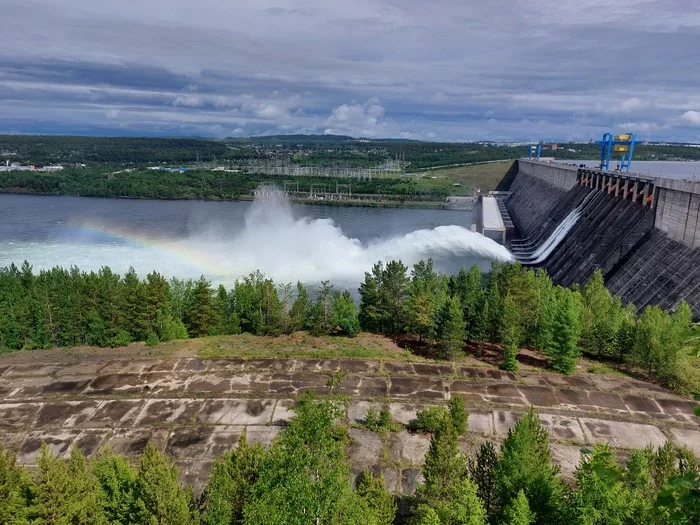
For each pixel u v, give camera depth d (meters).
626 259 75.25
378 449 39.44
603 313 59.75
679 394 48.28
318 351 57.72
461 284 75.31
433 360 55.94
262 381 50.25
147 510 24.08
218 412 44.53
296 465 20.67
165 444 40.03
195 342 61.00
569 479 35.53
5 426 42.28
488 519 25.56
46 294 62.31
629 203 83.44
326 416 23.58
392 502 28.22
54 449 39.38
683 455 28.86
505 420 43.50
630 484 21.95
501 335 57.00
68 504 22.92
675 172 156.50
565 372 52.28
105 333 60.03
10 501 22.41
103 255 125.00
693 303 57.28
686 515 10.01
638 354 52.31
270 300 65.06
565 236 101.88
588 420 43.56
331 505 19.77
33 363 54.22
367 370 52.97
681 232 65.31
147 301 61.47
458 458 28.33
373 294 66.62
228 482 25.86
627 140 139.75
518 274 67.06
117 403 45.91
